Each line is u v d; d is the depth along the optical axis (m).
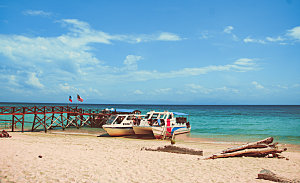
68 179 8.41
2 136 20.31
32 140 19.89
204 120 56.50
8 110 28.52
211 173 10.43
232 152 14.26
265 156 14.80
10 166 9.16
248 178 9.75
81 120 36.62
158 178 9.35
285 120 55.88
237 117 67.19
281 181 9.11
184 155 13.88
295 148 20.66
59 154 12.49
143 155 13.66
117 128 26.14
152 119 26.12
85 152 13.94
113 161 11.87
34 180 7.96
